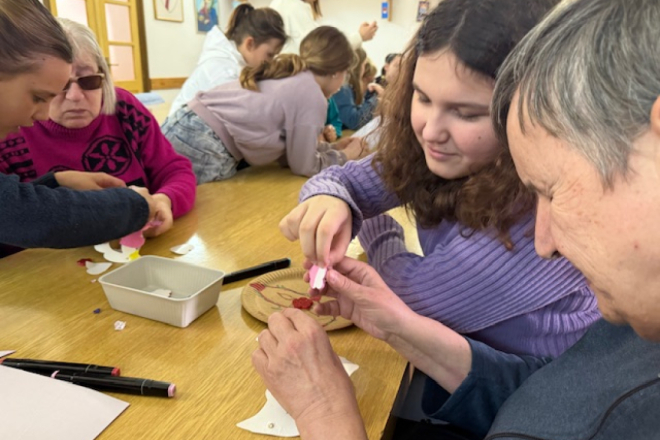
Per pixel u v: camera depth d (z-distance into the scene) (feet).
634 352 1.56
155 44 15.21
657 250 1.05
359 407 2.01
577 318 2.36
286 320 2.12
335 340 2.48
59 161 4.62
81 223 3.06
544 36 1.16
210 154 5.80
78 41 4.20
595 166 1.05
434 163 2.51
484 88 2.12
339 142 7.61
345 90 10.80
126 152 4.89
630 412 1.35
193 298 2.50
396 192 3.06
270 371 1.95
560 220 1.19
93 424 1.81
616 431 1.36
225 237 3.74
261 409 1.95
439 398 2.61
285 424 1.88
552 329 2.34
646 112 0.96
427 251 3.08
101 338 2.39
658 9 0.96
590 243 1.14
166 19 15.47
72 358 2.22
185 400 1.99
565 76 1.07
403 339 2.25
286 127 5.90
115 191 3.34
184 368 2.19
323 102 6.07
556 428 1.57
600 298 1.27
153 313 2.54
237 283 3.01
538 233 1.36
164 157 5.10
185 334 2.45
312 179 3.20
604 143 1.02
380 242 3.06
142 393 1.99
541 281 2.26
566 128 1.08
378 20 17.88
